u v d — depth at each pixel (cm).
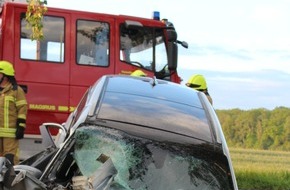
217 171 372
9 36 904
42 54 917
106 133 388
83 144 393
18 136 798
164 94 463
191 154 378
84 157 388
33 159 537
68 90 923
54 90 916
